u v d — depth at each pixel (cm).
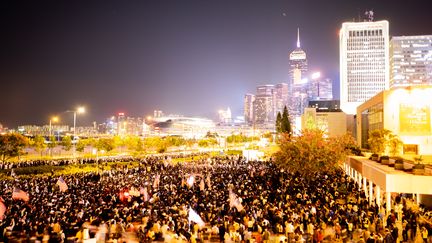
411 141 6512
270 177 5694
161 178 5453
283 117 12631
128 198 3778
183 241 2362
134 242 2498
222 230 2592
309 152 5131
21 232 2531
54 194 4044
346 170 6781
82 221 2827
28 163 8281
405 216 3328
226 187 4556
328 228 2664
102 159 9888
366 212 3266
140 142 13362
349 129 13212
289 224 2600
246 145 18062
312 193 4166
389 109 6669
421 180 3170
